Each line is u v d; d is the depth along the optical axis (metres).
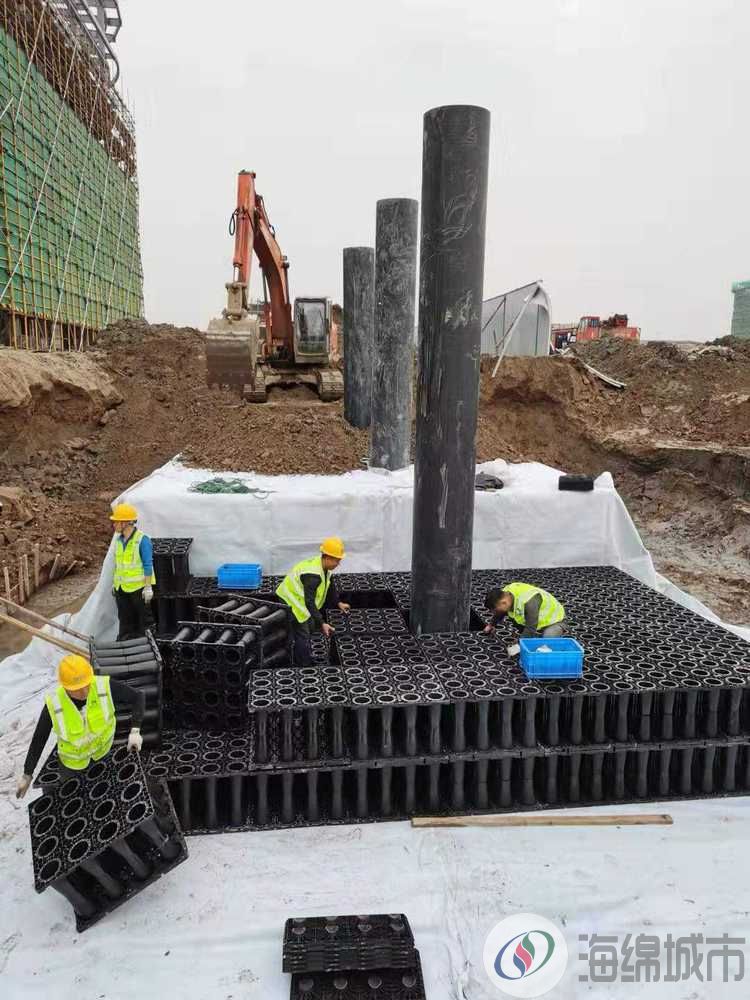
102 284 25.00
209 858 4.30
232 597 6.68
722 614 9.59
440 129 5.28
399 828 4.60
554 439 17.92
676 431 17.52
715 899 3.99
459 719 4.64
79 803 3.94
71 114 21.34
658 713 4.92
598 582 7.54
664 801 4.91
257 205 13.56
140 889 3.91
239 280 12.28
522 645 5.05
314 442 11.10
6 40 16.61
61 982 3.45
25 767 4.08
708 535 13.30
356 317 11.88
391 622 6.20
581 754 4.87
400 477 9.45
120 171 27.70
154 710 4.91
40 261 18.77
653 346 20.66
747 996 3.42
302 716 4.72
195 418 18.09
